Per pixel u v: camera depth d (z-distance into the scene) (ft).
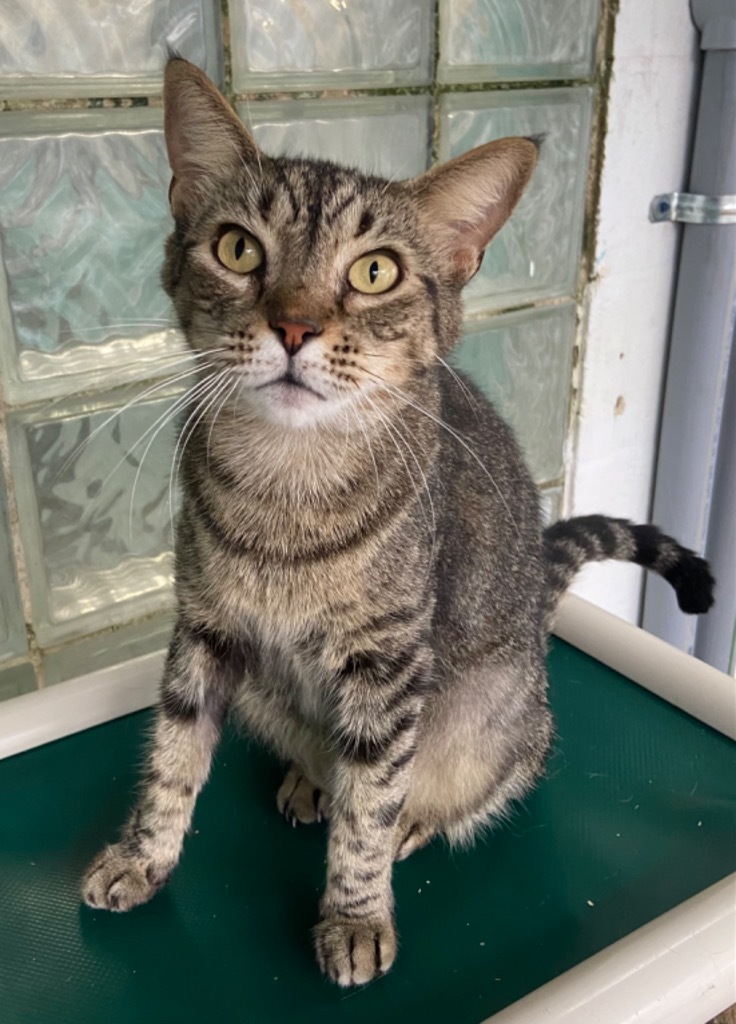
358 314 1.61
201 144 1.69
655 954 1.53
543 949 1.67
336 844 1.71
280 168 1.67
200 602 1.75
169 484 2.33
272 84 2.32
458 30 2.49
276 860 1.87
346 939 1.64
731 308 2.97
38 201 2.12
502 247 2.74
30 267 2.15
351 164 2.49
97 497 2.42
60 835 1.90
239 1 2.20
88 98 2.10
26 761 2.09
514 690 2.04
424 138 2.56
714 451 3.17
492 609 1.99
